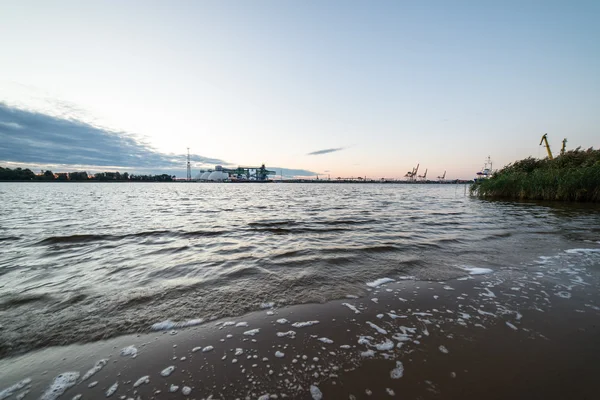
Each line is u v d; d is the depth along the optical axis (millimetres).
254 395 1871
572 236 7355
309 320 2953
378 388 1919
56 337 2613
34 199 25062
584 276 4238
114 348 2449
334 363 2207
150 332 2727
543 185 19750
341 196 33188
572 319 2861
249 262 5188
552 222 9922
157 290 3807
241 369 2145
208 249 6238
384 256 5531
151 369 2150
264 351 2383
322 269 4750
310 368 2150
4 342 2518
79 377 2062
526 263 4977
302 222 10477
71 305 3318
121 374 2094
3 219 11266
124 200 24562
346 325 2830
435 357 2256
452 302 3363
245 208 16953
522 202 18938
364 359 2252
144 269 4762
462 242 6734
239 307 3283
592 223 9562
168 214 13516
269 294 3676
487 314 3021
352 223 10164
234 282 4129
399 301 3422
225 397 1852
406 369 2115
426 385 1936
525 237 7270
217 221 10844
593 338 2486
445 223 9945
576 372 2021
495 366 2117
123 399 1839
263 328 2787
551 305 3215
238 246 6531
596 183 16891
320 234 8047
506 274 4379
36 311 3160
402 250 5996
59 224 9930
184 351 2396
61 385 1973
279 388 1936
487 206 16875
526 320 2859
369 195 35625
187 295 3639
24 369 2162
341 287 3922
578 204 16578
